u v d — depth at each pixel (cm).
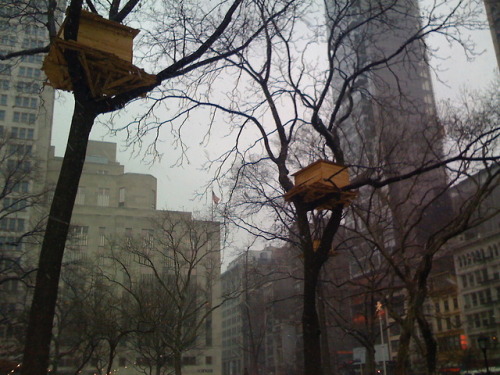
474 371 5469
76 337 3603
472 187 2352
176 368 2344
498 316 5853
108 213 8169
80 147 696
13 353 3347
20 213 5884
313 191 1002
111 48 711
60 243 644
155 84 799
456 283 6438
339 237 2358
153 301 2853
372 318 2261
